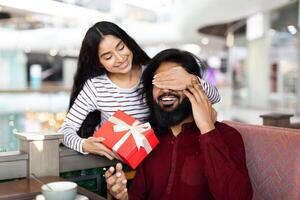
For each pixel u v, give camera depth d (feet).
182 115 4.86
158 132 5.29
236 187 4.42
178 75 4.74
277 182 5.29
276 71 33.99
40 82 43.93
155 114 5.09
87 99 5.84
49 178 4.83
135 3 19.60
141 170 5.26
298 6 20.21
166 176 5.05
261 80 35.76
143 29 29.96
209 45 40.50
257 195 5.52
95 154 5.38
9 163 4.71
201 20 24.43
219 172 4.45
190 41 34.65
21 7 16.02
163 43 32.99
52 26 30.01
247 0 18.86
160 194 5.09
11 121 12.11
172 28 29.99
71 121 5.86
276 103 33.71
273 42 34.17
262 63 35.60
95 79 5.85
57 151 5.09
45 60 47.26
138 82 5.88
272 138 5.49
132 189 5.27
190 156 4.95
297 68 28.76
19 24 29.17
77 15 18.42
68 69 44.16
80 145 5.16
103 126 5.05
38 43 32.89
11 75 40.22
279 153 5.33
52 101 22.63
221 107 34.68
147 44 32.89
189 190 4.87
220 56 44.70
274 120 7.88
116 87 5.79
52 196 3.42
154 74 5.23
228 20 24.04
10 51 39.11
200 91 4.71
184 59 5.21
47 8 16.39
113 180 4.80
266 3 19.19
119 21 25.43
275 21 26.48
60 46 32.99
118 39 5.46
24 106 20.62
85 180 5.62
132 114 5.87
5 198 3.86
